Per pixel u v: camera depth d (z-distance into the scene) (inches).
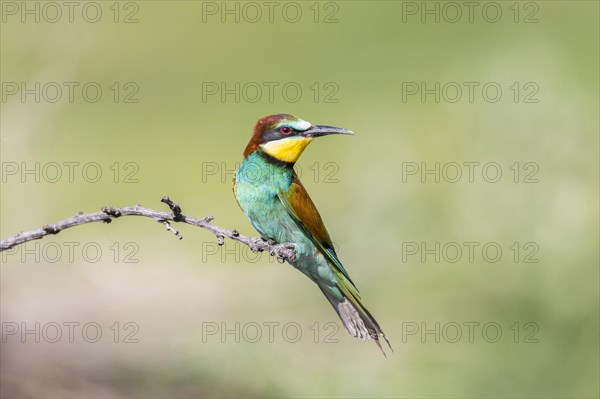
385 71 708.0
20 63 641.6
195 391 449.4
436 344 485.7
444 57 717.3
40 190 569.3
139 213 265.0
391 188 567.8
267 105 690.2
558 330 492.1
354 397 453.4
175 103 692.7
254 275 543.5
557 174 521.0
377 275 529.3
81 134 649.6
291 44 737.0
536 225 512.1
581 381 464.1
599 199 510.6
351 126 660.1
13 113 581.0
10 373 444.8
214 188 624.7
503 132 538.3
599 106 542.9
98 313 505.4
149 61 702.5
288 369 467.5
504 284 510.0
